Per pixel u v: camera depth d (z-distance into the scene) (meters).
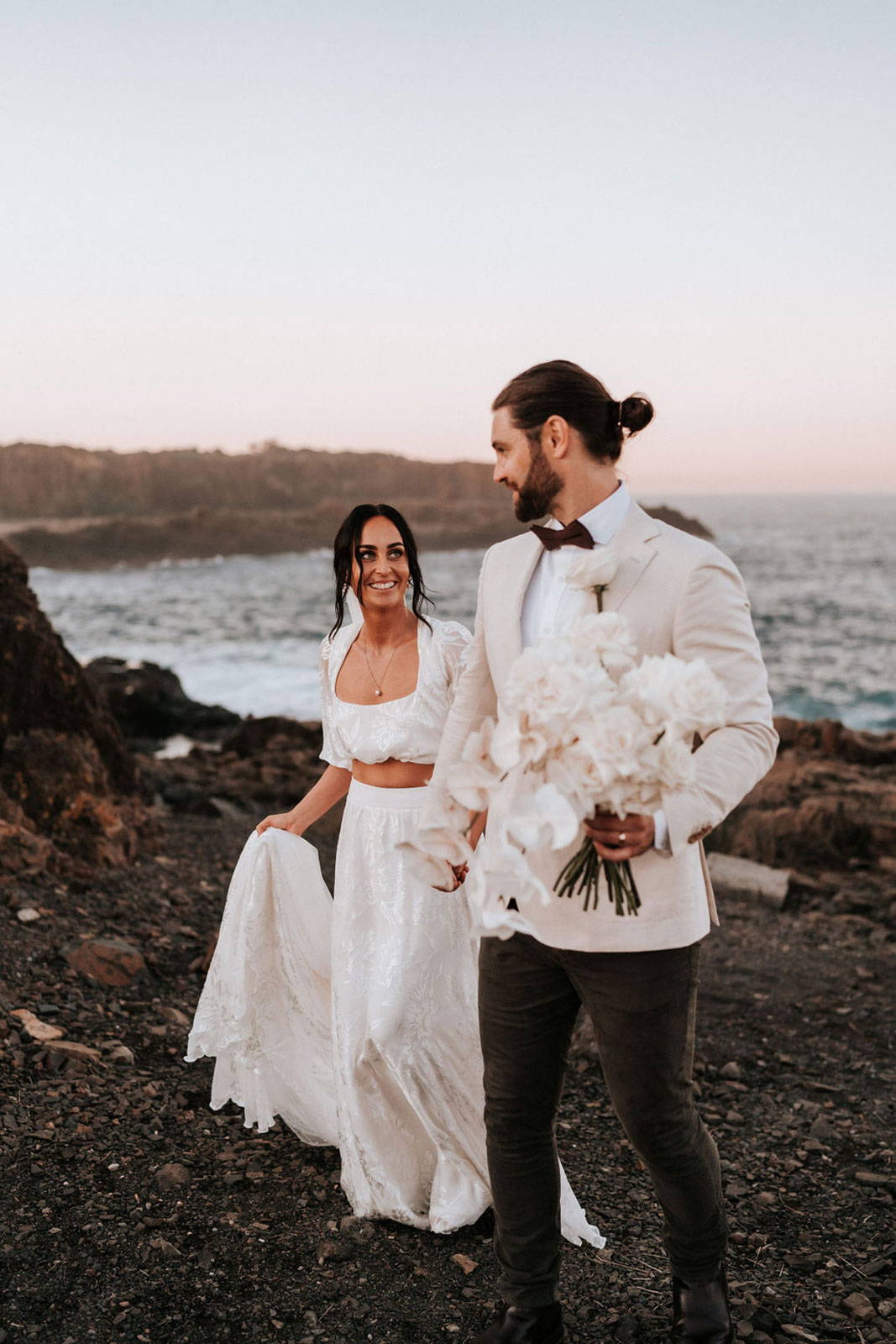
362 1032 2.78
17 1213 2.70
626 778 1.78
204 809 8.95
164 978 4.68
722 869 8.19
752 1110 4.07
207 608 62.50
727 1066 4.49
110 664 22.66
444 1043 2.80
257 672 30.89
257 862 3.05
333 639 3.04
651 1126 2.06
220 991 3.09
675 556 2.00
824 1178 3.46
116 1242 2.62
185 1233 2.70
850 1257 2.92
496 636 2.20
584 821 1.89
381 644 2.94
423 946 2.80
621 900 1.96
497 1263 2.65
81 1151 3.05
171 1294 2.45
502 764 1.83
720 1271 2.21
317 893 3.12
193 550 150.12
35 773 6.15
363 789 2.93
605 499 2.09
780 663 34.75
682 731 1.75
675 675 1.75
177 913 5.57
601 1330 2.44
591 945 2.01
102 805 6.38
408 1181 2.84
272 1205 2.87
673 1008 2.02
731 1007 5.34
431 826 2.08
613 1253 2.80
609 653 1.84
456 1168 2.84
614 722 1.74
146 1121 3.30
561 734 1.79
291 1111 3.14
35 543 138.50
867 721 24.58
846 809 9.73
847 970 6.07
